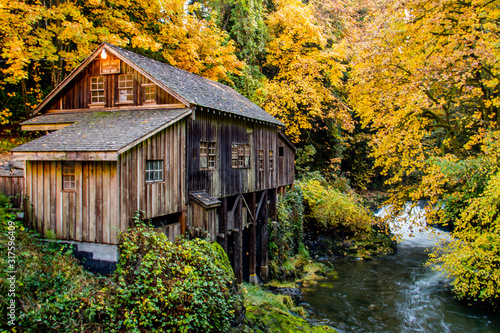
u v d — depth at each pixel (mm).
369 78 12477
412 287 12375
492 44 9102
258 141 13383
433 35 11891
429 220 11250
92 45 11234
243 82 17906
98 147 6371
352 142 26672
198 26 14844
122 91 9547
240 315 7516
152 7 12656
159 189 7836
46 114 10172
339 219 18031
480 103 11883
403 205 13234
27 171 7379
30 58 10438
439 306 10703
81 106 9938
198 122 9469
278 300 10273
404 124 12398
